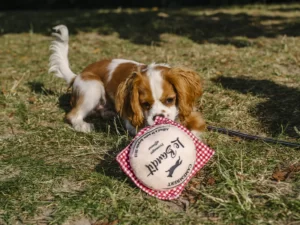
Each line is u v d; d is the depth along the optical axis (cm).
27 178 97
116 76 129
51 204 88
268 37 228
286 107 132
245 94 145
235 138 113
